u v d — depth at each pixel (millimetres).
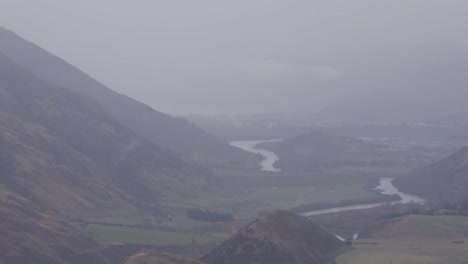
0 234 148375
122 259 161500
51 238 158125
